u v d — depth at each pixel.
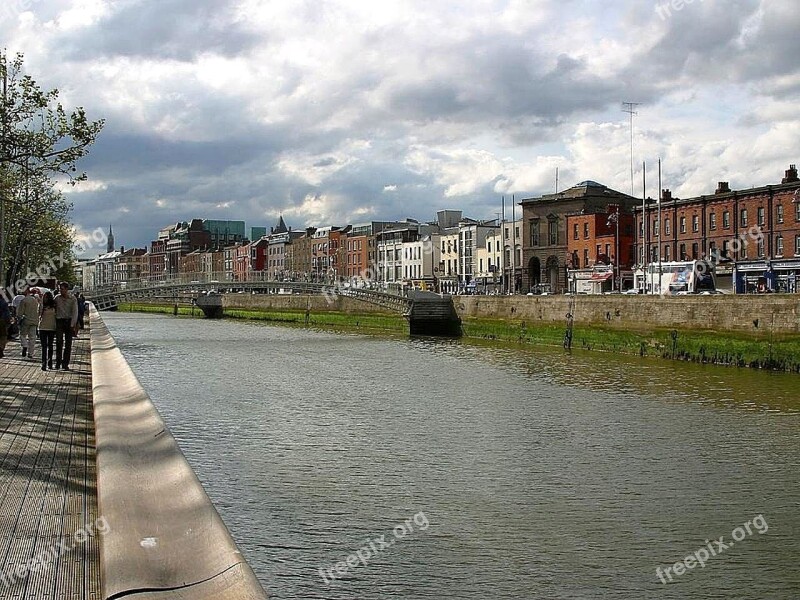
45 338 23.91
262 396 34.62
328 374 43.06
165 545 6.00
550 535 15.95
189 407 31.34
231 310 126.00
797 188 68.00
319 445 24.06
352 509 17.48
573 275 93.44
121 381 17.08
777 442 24.59
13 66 29.64
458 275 119.81
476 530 16.22
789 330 42.34
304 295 107.88
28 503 8.93
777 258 69.31
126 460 8.66
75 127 29.64
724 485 19.78
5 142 28.92
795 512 17.59
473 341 68.19
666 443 24.45
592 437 25.39
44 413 15.64
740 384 37.12
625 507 17.91
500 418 28.84
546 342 62.22
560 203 99.44
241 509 17.39
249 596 4.96
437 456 22.66
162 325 97.12
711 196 76.62
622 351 53.66
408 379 40.75
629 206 95.69
